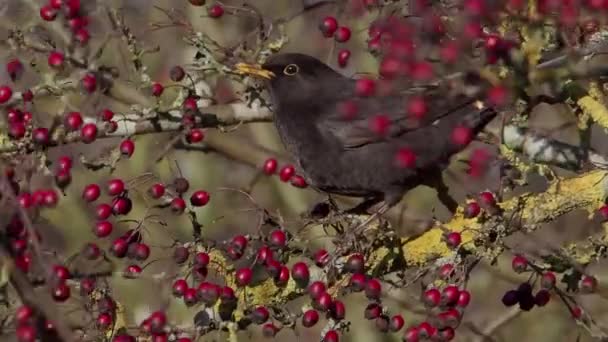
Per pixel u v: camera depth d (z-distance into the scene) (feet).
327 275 32.73
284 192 59.57
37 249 28.02
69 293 30.22
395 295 46.19
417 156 38.75
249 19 51.39
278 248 32.71
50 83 37.52
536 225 34.65
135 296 46.62
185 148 45.42
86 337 31.37
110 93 43.21
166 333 32.68
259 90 41.86
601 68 32.12
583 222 49.90
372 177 40.06
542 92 37.88
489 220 33.71
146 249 32.24
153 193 33.68
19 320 27.81
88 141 36.27
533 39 31.32
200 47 40.27
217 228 57.47
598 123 37.58
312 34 54.29
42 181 35.27
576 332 57.57
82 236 51.88
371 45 34.01
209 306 32.81
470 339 54.08
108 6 38.65
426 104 36.78
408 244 35.27
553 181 35.47
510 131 39.55
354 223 35.96
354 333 56.44
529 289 33.50
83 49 38.42
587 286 32.35
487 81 32.12
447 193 40.01
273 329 32.30
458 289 31.68
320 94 41.01
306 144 40.83
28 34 38.40
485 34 31.48
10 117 36.63
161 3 53.16
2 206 29.48
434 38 32.22
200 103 42.16
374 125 37.68
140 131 39.96
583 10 30.27
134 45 39.34
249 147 57.72
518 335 58.34
